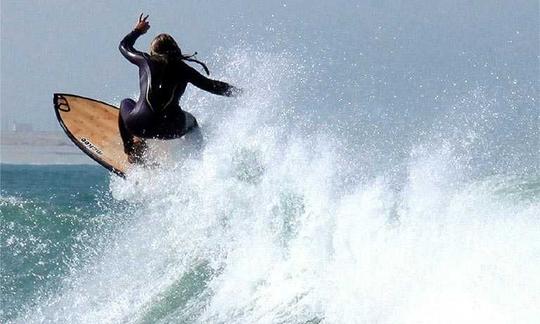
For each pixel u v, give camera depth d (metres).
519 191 28.14
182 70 31.83
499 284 23.34
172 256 32.78
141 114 32.00
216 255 31.20
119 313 31.84
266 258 29.36
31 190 81.88
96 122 37.28
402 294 24.98
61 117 37.44
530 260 23.34
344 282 26.55
